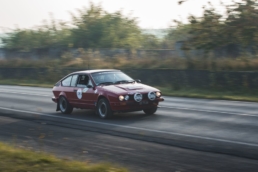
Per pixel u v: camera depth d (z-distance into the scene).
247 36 25.02
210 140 9.30
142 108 12.85
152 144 9.12
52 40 48.66
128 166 7.26
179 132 10.41
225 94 21.44
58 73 33.75
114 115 13.83
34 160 7.00
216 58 26.73
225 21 25.59
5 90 27.42
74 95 14.23
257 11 24.81
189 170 6.92
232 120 12.30
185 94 21.48
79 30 47.66
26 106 17.42
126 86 13.19
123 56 33.91
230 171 6.82
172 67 28.44
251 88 21.53
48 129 11.59
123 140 9.67
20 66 39.69
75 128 11.60
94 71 14.14
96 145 9.20
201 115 13.51
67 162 7.05
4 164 6.85
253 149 8.32
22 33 49.72
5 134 11.02
